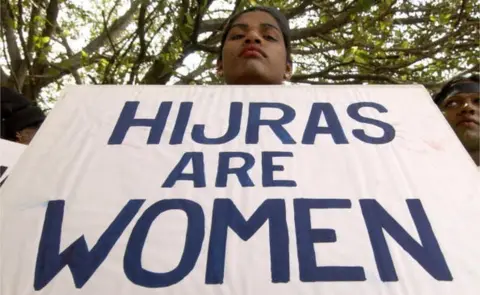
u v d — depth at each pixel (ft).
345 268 3.59
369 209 4.03
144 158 4.54
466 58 17.43
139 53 15.67
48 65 17.65
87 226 3.90
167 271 3.57
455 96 8.46
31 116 8.16
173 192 4.17
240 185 4.23
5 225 3.91
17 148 6.67
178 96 5.40
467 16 16.92
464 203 4.10
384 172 4.37
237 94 5.41
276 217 3.95
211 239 3.78
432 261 3.64
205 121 5.04
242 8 13.79
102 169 4.42
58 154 4.59
